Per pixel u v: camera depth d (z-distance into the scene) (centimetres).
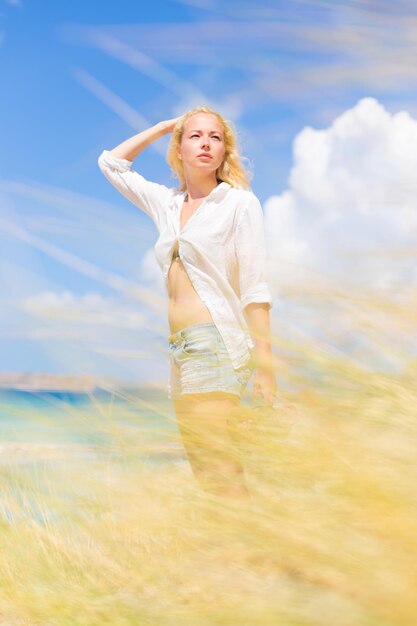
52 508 113
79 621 110
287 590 85
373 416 86
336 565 82
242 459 98
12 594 123
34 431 98
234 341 212
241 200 236
